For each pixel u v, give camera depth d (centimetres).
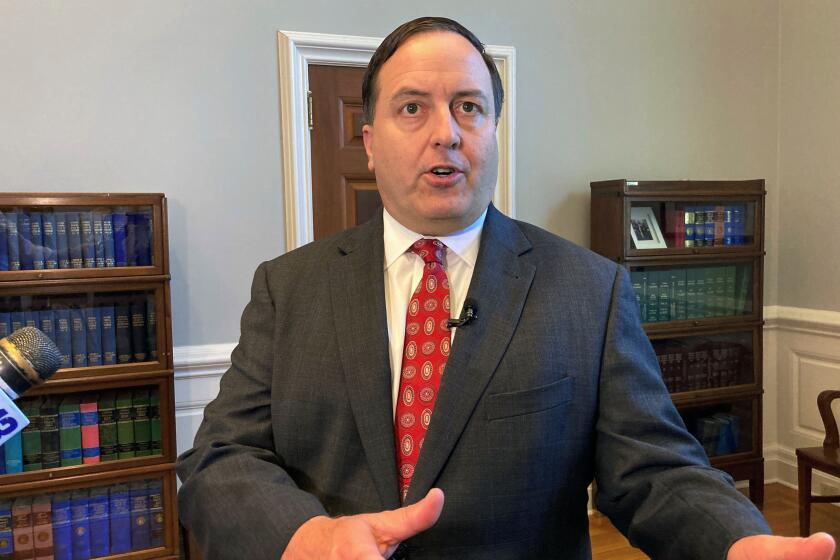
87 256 226
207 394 267
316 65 279
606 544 289
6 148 240
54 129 245
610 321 100
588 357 97
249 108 268
